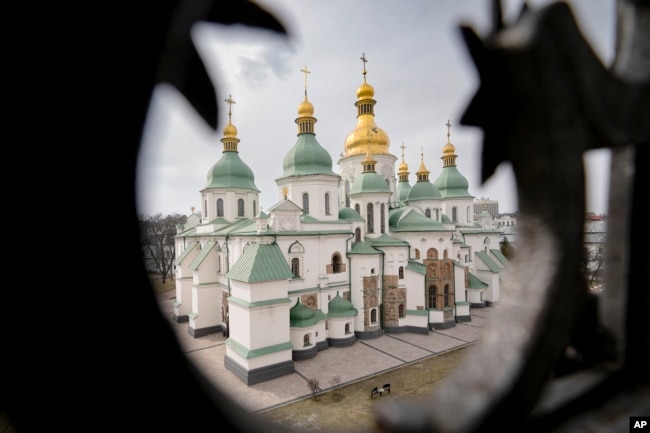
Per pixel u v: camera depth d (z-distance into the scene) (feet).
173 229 276.62
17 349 5.46
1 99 5.07
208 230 145.69
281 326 92.43
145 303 6.05
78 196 5.47
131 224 5.94
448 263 138.00
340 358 101.96
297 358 100.32
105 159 5.58
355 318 122.83
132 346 5.90
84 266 5.55
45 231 5.35
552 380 10.06
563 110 6.93
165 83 5.81
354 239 135.33
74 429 5.70
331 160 136.56
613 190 10.23
